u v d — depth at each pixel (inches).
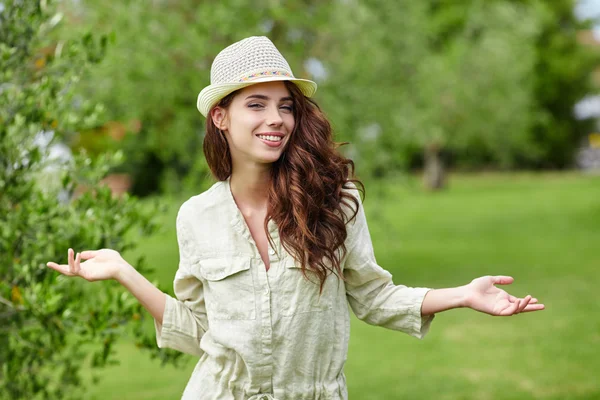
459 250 520.4
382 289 89.7
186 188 353.1
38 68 141.2
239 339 86.4
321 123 89.5
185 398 91.3
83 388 159.9
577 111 1393.9
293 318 85.9
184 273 90.5
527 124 940.0
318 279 85.9
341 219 86.4
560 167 1427.2
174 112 366.9
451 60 836.0
